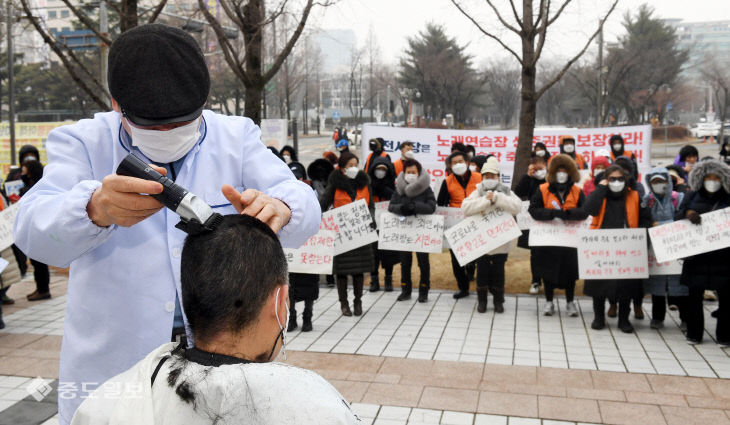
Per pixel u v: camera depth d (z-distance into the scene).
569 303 7.29
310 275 6.68
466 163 7.99
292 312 6.69
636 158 12.25
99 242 1.48
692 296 6.11
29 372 5.37
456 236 7.29
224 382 1.19
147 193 1.29
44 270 8.19
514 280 8.88
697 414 4.38
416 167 7.80
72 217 1.37
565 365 5.59
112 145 1.69
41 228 1.41
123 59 1.48
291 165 8.51
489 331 6.70
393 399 4.73
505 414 4.45
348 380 5.12
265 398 1.19
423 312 7.56
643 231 6.46
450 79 44.12
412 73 48.69
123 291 1.63
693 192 6.11
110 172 1.69
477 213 7.25
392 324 7.05
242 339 1.28
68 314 1.69
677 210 6.47
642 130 12.18
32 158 8.77
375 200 9.07
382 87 51.47
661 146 43.22
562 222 6.94
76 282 1.66
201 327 1.26
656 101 46.06
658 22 41.84
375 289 8.77
